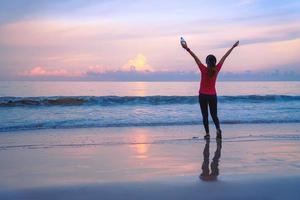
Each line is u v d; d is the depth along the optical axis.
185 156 6.77
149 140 8.59
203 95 8.77
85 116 13.24
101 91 35.41
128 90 38.16
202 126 11.16
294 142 8.39
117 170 5.66
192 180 4.97
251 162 6.25
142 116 13.31
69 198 4.22
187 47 8.84
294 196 4.30
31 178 5.17
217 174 5.35
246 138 8.91
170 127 10.92
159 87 47.78
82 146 7.81
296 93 32.84
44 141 8.43
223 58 8.98
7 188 4.63
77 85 51.19
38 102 16.77
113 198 4.21
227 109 16.12
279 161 6.33
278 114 14.29
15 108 15.75
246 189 4.55
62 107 16.27
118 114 13.88
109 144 8.05
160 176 5.23
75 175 5.34
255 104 18.50
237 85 53.47
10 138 8.84
